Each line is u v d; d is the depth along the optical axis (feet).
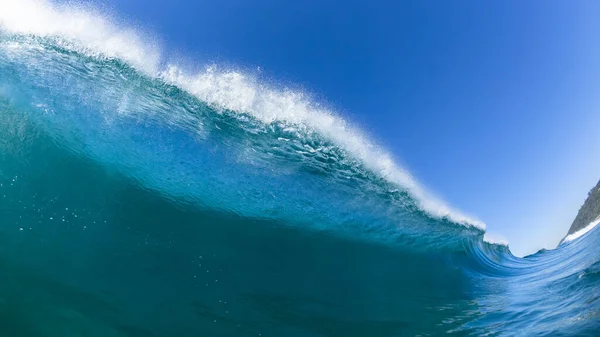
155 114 24.80
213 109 27.71
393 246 26.27
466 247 32.83
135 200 18.31
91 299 12.21
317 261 20.68
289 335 12.98
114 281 13.32
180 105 26.37
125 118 23.03
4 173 15.66
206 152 24.85
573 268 23.65
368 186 30.22
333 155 30.14
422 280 22.22
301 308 15.19
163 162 22.17
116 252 14.79
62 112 20.52
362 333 13.99
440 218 33.65
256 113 28.68
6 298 11.34
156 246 16.01
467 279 24.35
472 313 16.55
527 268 32.24
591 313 13.01
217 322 12.80
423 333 14.23
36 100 20.20
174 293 13.69
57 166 17.49
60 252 13.71
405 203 31.53
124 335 11.24
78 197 16.61
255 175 25.38
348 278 19.88
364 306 16.62
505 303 17.67
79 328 11.05
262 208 23.32
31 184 15.90
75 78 23.39
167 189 20.30
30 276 12.33
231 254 17.72
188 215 19.31
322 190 27.35
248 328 12.85
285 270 18.42
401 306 17.25
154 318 12.20
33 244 13.58
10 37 23.24
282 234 22.02
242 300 14.49
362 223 26.99
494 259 36.91
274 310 14.47
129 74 25.99
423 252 27.32
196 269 15.67
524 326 13.69
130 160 20.70
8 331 10.35
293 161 28.07
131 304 12.53
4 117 18.34
